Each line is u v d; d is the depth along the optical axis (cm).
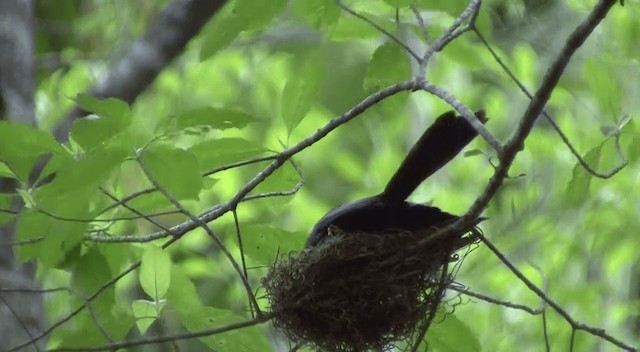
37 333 893
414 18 885
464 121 700
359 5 870
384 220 718
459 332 744
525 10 1145
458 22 687
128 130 627
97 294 706
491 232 1175
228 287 1093
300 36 1301
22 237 682
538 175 1176
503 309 1141
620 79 1048
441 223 705
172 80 1371
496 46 957
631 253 1164
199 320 712
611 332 1177
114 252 759
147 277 686
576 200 768
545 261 1159
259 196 718
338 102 1419
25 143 647
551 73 586
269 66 1369
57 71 1270
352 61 1434
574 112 1155
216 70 1379
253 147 695
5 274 889
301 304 701
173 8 1052
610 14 1088
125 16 1273
